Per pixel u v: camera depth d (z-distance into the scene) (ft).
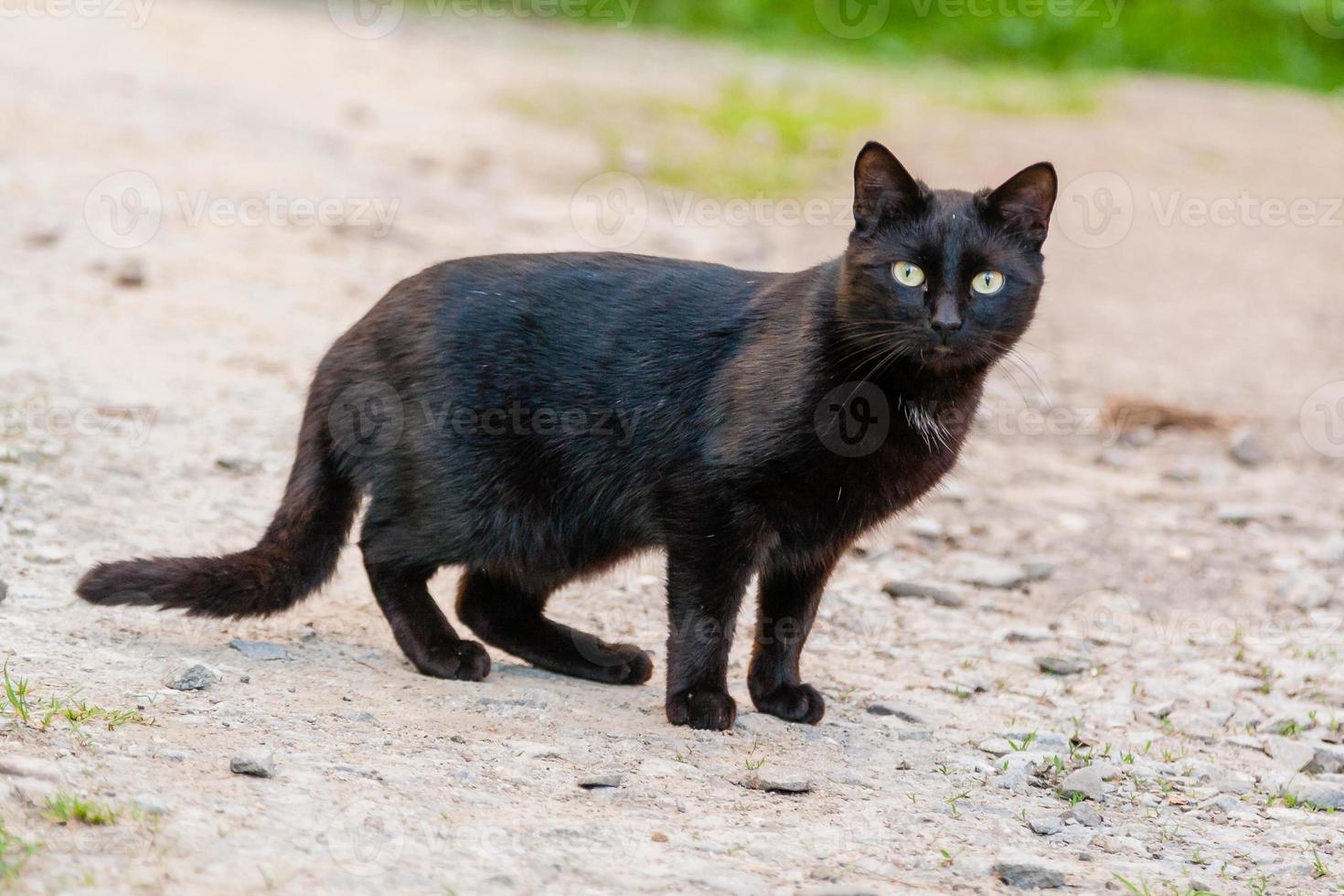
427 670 22.38
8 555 23.98
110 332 36.37
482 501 21.90
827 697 23.76
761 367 20.79
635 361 21.52
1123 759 21.85
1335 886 17.22
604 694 22.79
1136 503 36.29
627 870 15.24
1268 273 56.90
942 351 20.79
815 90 80.89
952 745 21.72
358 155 58.34
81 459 28.58
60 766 15.71
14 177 47.62
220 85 66.69
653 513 21.81
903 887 15.72
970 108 78.13
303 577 22.38
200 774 16.28
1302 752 22.71
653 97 75.72
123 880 13.44
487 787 17.34
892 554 31.78
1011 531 33.86
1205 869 17.56
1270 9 102.42
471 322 21.79
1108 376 45.57
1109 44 100.94
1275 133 78.43
